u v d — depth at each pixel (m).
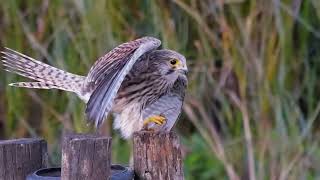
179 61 8.46
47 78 8.82
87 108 6.55
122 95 8.34
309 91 11.91
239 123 11.80
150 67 8.39
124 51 7.33
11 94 12.17
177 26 11.77
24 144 7.32
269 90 11.40
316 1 11.71
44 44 11.80
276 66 11.48
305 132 11.63
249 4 11.52
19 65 9.10
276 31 11.46
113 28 11.41
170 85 8.46
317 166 11.80
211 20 11.82
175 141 7.21
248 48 11.42
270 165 11.38
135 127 8.38
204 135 11.58
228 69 11.61
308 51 12.09
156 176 7.19
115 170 7.30
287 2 11.45
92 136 6.78
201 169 12.09
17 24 11.87
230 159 11.74
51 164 10.80
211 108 12.11
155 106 8.43
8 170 7.28
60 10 11.62
